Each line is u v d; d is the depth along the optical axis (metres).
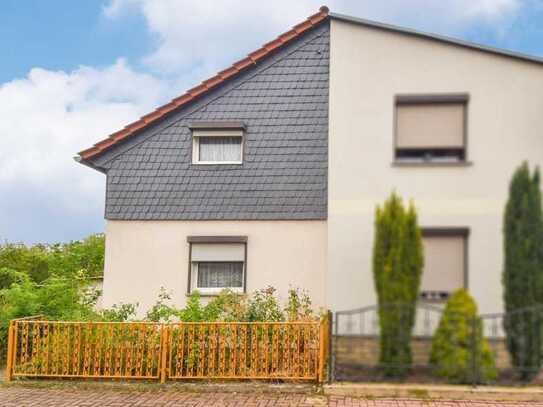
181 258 13.72
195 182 13.90
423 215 11.07
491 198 11.01
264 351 10.57
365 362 10.23
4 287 14.45
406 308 10.15
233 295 12.15
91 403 9.52
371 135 11.51
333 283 11.21
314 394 9.97
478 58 11.42
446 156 11.31
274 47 14.12
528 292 10.02
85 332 10.91
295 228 13.51
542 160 11.04
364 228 11.27
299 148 13.79
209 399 9.73
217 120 14.08
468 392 9.70
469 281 10.73
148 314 11.77
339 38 11.82
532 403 9.43
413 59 11.59
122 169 14.08
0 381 10.82
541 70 11.23
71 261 20.12
